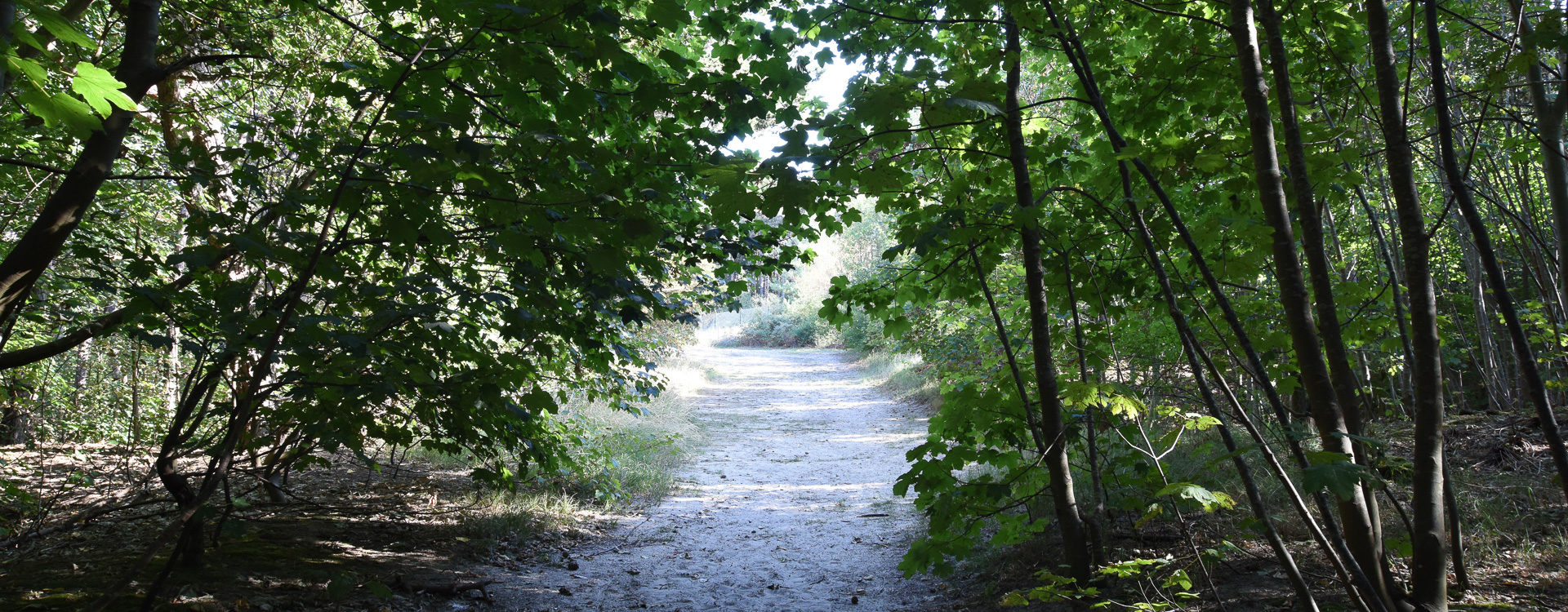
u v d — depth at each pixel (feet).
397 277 12.84
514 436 15.08
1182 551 13.53
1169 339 18.65
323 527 17.40
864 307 16.16
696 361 77.25
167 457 12.26
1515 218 8.50
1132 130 12.77
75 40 4.97
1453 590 10.02
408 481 22.85
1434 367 6.92
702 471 30.86
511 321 13.07
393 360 10.32
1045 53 15.71
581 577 16.75
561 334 15.03
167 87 16.56
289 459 10.87
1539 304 17.03
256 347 8.98
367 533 17.52
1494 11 14.21
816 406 53.78
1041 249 13.34
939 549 13.32
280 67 15.98
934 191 14.30
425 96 9.53
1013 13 10.41
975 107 8.32
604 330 17.33
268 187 14.21
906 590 15.98
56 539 14.85
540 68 9.32
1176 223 8.04
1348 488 5.72
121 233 18.61
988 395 13.48
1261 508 7.34
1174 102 12.35
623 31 14.42
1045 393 12.35
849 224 15.14
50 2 13.66
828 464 32.78
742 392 61.52
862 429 43.01
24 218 17.26
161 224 19.70
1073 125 13.69
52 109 5.07
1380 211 21.97
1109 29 13.26
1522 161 13.82
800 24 13.47
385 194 9.30
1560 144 8.14
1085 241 13.28
